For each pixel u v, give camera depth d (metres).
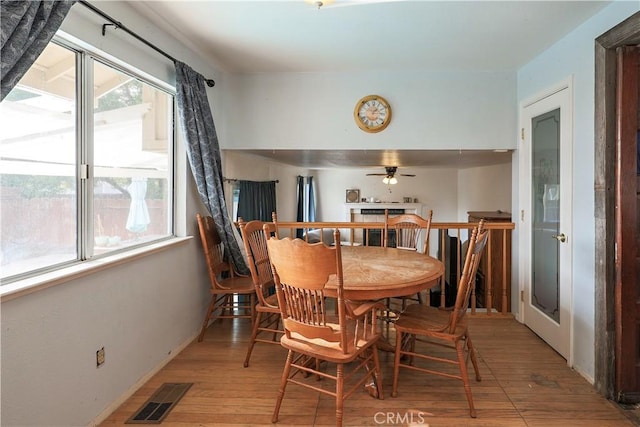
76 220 1.88
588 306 2.32
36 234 1.66
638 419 1.93
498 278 4.42
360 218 8.70
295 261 1.72
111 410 1.98
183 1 2.14
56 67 1.76
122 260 2.04
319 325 1.80
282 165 6.59
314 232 7.08
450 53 2.95
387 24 2.43
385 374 2.41
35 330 1.53
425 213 8.56
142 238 2.50
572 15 2.27
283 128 3.52
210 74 3.28
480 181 7.09
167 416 1.95
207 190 2.95
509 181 5.78
